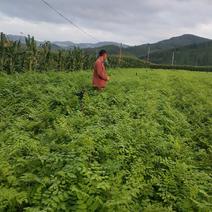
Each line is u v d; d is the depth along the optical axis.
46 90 4.32
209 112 4.45
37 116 3.05
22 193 1.58
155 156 2.25
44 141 2.33
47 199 1.54
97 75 4.60
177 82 8.12
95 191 1.65
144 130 2.83
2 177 1.76
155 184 1.97
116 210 1.55
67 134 2.41
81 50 10.76
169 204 1.81
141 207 1.69
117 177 1.79
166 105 4.24
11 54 6.64
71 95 4.03
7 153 2.05
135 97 4.38
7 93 4.05
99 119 2.96
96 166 1.88
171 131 3.12
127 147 2.31
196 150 2.90
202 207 1.73
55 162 1.84
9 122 2.90
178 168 2.10
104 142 2.32
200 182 2.04
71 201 1.60
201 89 6.97
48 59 8.36
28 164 1.89
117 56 18.16
